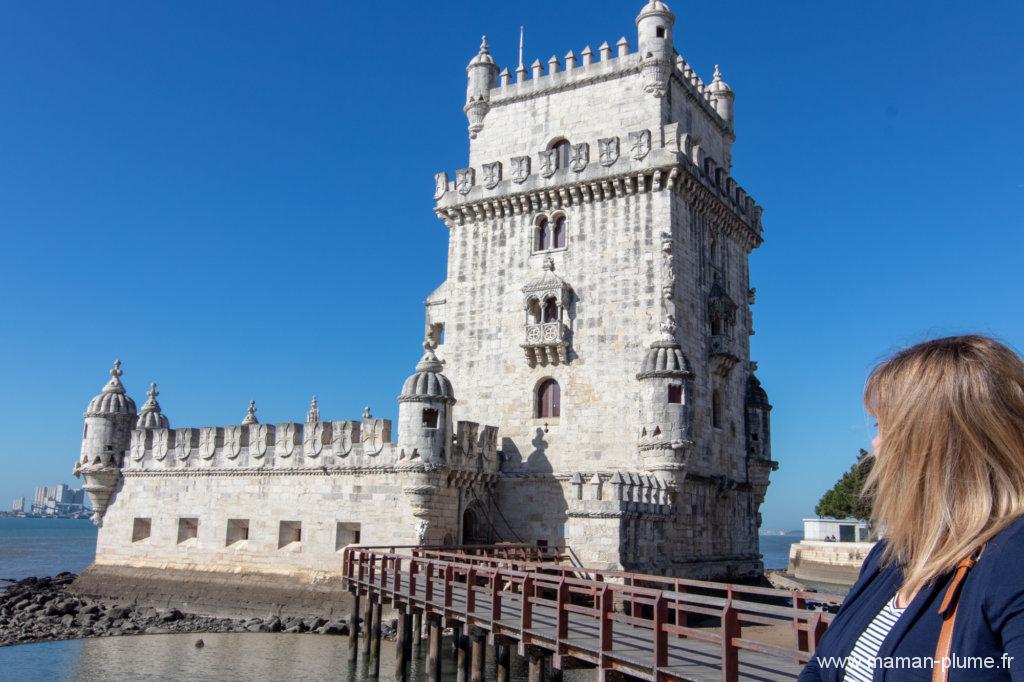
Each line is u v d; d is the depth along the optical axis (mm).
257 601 46344
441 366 44000
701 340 48250
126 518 54469
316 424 46969
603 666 20078
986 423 3758
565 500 45188
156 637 41469
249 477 49250
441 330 59250
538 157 49219
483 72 53375
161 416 57969
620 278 46062
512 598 29703
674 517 42000
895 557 4121
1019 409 3787
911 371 4117
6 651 38406
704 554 46188
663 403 42531
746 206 55469
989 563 3551
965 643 3512
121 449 56000
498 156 52281
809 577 96625
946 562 3682
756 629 36656
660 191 45844
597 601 22406
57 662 36281
